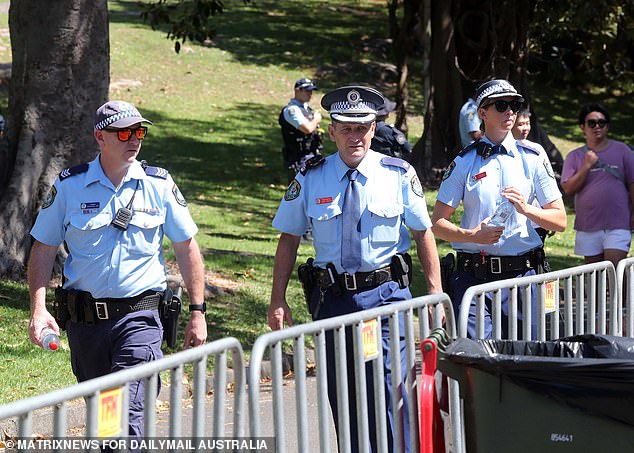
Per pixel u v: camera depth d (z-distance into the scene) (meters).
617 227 20.61
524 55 46.16
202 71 61.28
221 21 73.06
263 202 38.50
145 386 7.98
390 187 12.05
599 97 69.88
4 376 16.53
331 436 15.32
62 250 23.28
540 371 9.65
